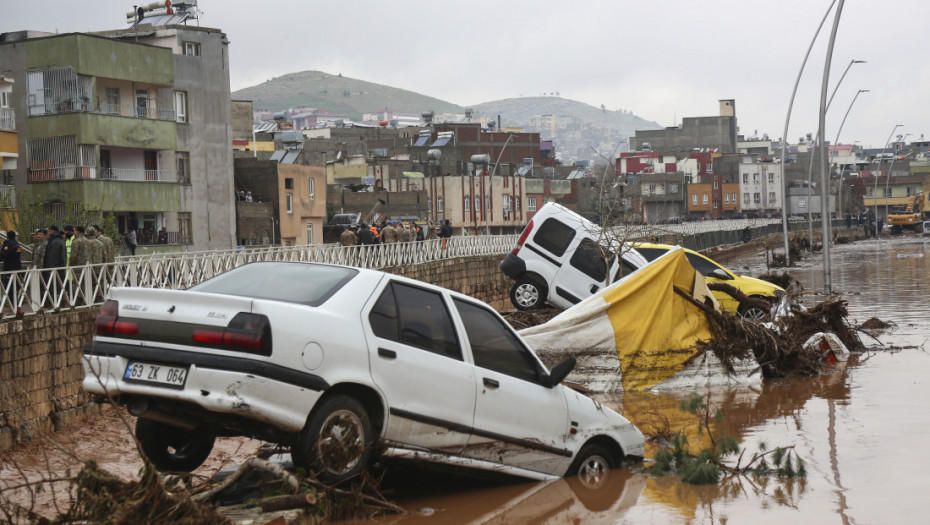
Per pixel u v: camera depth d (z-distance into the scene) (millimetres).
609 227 24500
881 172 190625
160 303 7281
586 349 15453
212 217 54562
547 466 8828
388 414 7535
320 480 7285
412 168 115250
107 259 20594
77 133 45219
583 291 23578
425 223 86000
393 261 35469
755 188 174750
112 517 6098
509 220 109625
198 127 53938
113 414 15297
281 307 7109
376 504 7613
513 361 8672
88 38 46250
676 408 13406
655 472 9289
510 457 8484
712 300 16469
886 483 8633
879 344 19734
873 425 11445
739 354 15812
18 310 14227
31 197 45438
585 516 7688
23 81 46438
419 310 8031
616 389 15312
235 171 67438
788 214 175875
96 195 45375
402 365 7664
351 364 7340
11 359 13273
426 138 133500
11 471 10406
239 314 7008
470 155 131000
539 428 8672
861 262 56156
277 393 6938
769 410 12867
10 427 12328
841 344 17969
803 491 8445
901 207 179375
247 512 7027
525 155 135250
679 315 15930
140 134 48125
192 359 6973
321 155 89688
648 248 24156
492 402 8281
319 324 7238
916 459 9570
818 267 52250
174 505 6309
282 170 67688
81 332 15594
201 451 8500
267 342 6938
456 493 8547
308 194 71125
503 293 45219
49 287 16484
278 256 27609
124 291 7465
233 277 8016
